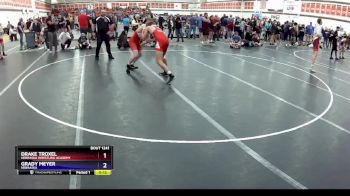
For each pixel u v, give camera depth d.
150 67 14.05
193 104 9.05
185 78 12.18
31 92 9.77
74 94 9.66
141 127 7.24
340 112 8.89
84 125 7.27
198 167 5.54
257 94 10.35
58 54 17.42
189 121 7.72
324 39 26.70
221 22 30.02
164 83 11.30
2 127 7.05
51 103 8.78
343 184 5.18
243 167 5.59
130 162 5.62
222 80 12.10
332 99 10.20
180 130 7.14
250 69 14.55
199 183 5.04
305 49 24.58
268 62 16.88
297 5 33.72
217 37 28.05
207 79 12.15
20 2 34.12
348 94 10.97
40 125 7.21
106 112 8.16
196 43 24.70
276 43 26.70
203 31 24.34
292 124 7.80
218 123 7.66
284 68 15.30
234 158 5.91
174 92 10.20
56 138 6.51
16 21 32.34
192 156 5.93
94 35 24.48
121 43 20.33
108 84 10.91
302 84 12.09
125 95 9.68
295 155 6.14
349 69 16.31
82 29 19.56
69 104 8.73
